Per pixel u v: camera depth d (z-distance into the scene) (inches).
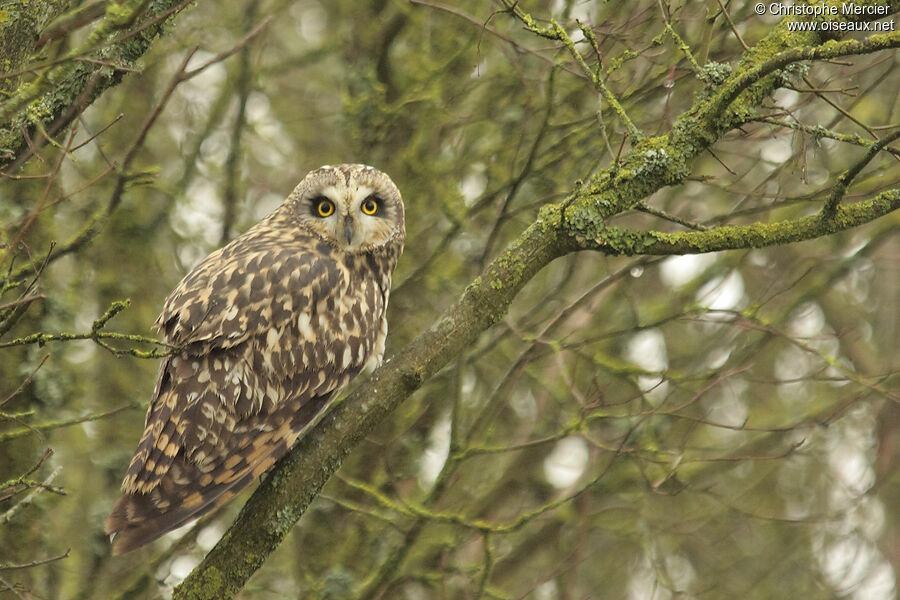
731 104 280.8
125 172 339.0
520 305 545.6
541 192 512.1
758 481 617.0
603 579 589.3
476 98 533.0
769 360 621.9
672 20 371.9
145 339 250.5
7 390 442.0
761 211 482.3
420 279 509.7
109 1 273.0
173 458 300.7
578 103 511.5
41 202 257.9
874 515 661.3
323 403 333.1
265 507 270.7
